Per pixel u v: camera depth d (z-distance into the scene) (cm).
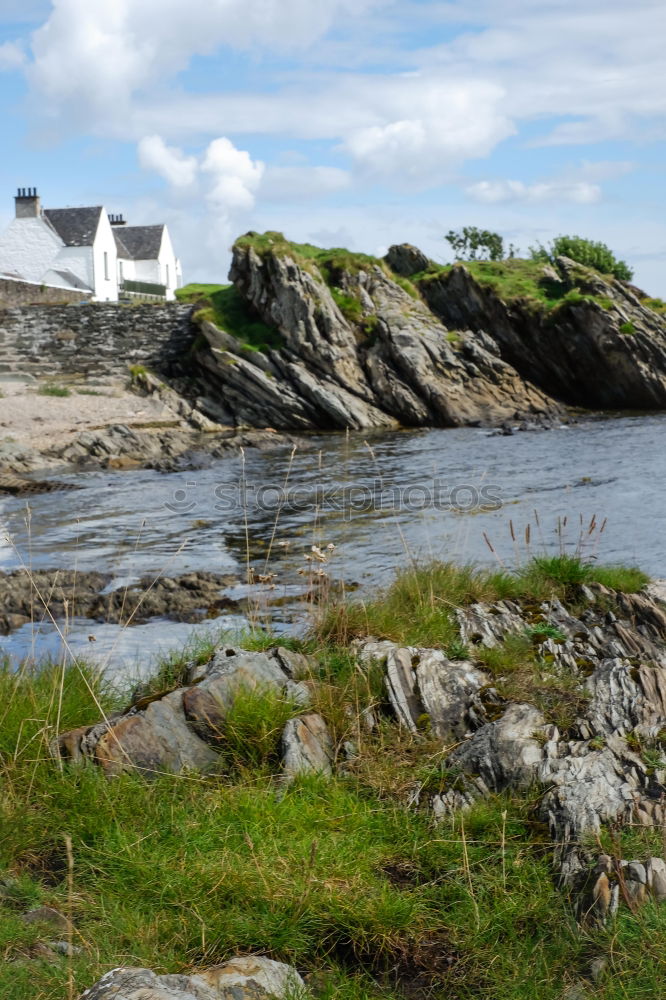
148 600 1223
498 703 647
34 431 3212
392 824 523
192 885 451
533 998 390
